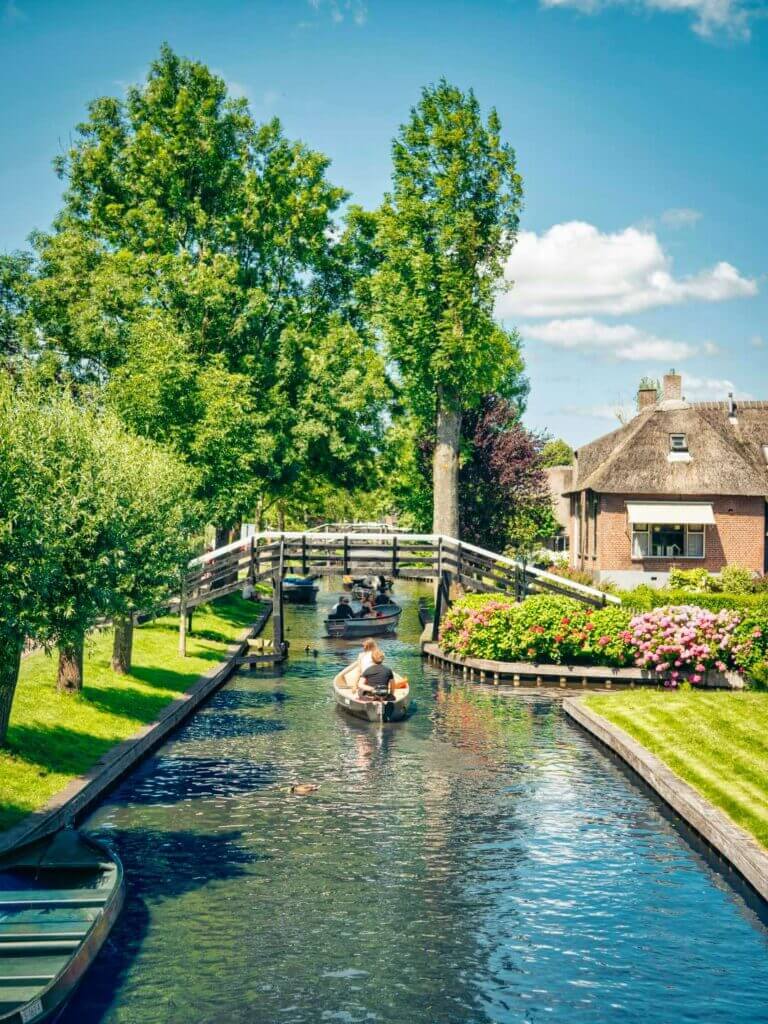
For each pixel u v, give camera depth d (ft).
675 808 51.85
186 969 34.88
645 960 36.01
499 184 128.67
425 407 143.33
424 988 33.73
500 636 100.07
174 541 74.23
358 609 144.56
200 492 107.34
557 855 46.85
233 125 146.10
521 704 85.61
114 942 36.96
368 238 155.12
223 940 37.29
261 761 64.69
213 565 111.45
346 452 141.69
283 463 138.51
